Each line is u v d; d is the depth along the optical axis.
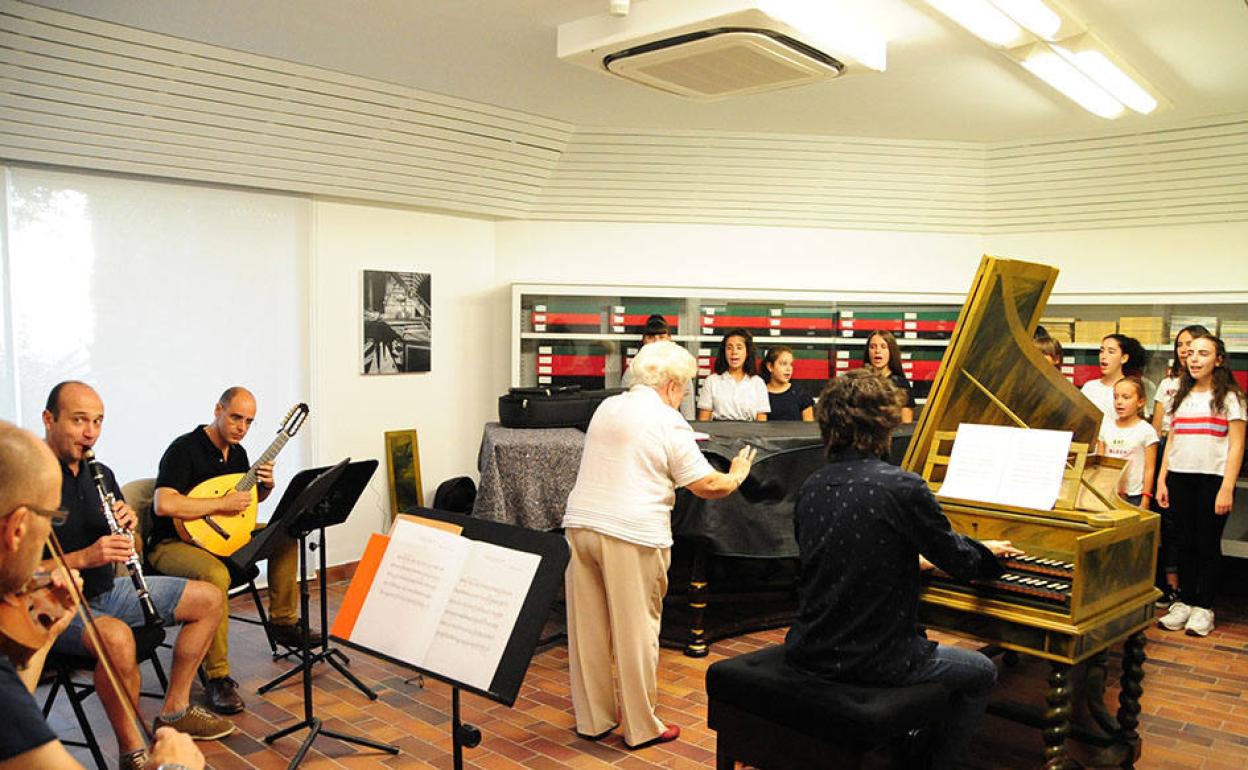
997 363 3.34
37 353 4.70
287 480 5.66
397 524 2.50
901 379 5.82
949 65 4.75
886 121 5.88
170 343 5.17
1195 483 5.05
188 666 3.43
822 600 2.70
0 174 4.52
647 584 3.45
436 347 6.29
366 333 5.89
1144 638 3.33
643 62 4.21
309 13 4.07
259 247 5.49
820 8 3.97
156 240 5.09
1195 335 4.99
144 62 4.38
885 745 2.58
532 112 5.79
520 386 6.32
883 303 6.62
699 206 6.56
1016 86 5.10
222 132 4.88
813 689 2.62
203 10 4.03
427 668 2.27
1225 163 5.88
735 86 4.60
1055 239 6.71
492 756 3.39
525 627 2.18
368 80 5.07
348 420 5.88
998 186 6.59
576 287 6.30
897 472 2.66
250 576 3.90
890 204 6.67
